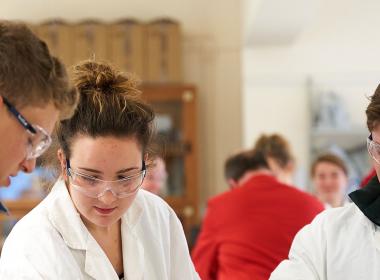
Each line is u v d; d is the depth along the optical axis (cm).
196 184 465
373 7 445
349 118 443
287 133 450
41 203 147
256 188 241
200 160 504
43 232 137
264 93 452
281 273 149
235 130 505
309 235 151
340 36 447
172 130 469
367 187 145
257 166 257
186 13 507
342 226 146
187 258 161
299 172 443
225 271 235
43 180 149
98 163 127
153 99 469
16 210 441
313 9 364
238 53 505
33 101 95
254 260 229
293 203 236
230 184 267
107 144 127
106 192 130
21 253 132
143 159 137
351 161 439
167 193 467
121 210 135
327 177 322
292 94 450
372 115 129
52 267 131
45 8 503
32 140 98
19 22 99
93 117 128
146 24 481
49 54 98
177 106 471
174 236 161
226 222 240
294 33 421
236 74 505
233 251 233
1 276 132
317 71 448
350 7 447
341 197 324
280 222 232
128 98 134
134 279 145
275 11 365
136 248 148
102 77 134
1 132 94
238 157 262
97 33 478
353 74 445
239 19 504
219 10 507
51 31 477
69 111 106
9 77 92
